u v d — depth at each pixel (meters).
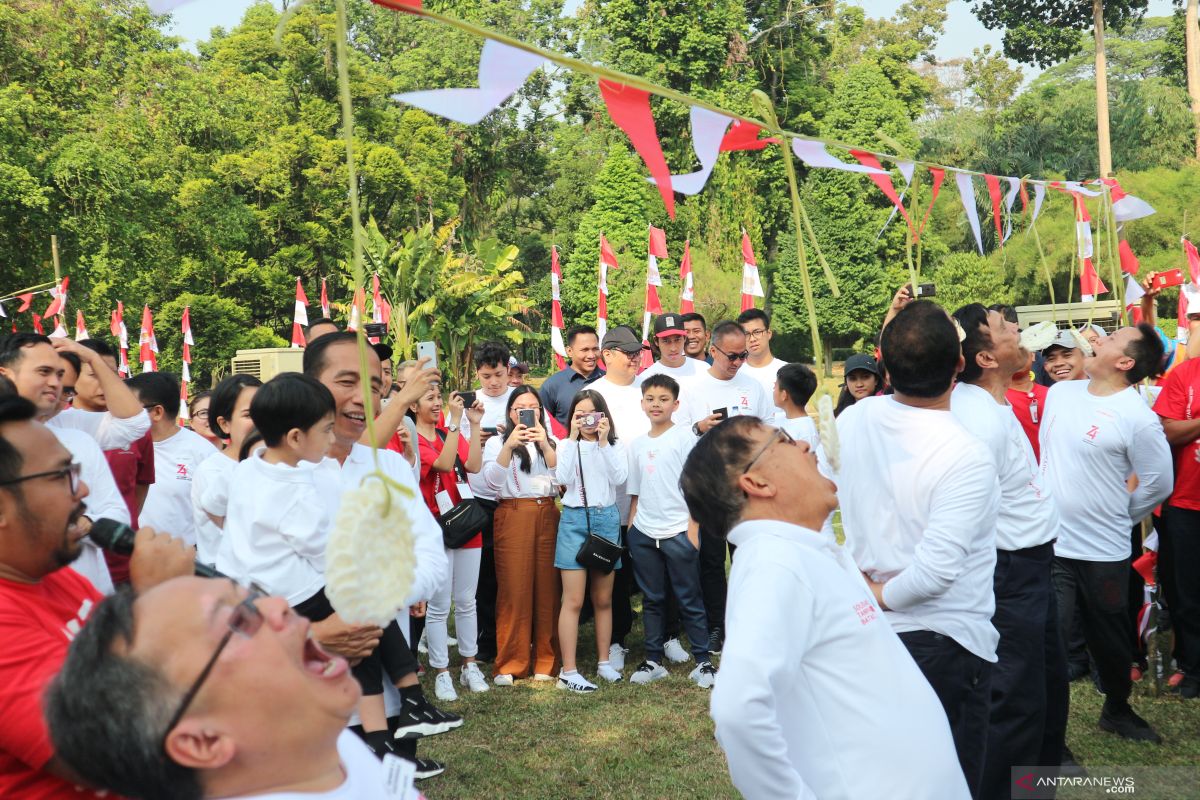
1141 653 5.52
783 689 1.93
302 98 32.31
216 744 1.25
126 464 3.88
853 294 34.88
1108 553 4.47
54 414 3.28
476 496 6.19
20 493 1.75
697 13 33.47
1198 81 35.34
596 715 5.16
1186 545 4.99
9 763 1.63
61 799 1.64
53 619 1.84
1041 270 28.31
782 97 38.03
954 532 2.66
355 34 42.53
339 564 1.32
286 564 2.86
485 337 27.12
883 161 2.68
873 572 2.90
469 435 6.05
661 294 31.27
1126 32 46.78
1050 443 4.64
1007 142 36.34
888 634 2.12
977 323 3.36
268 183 29.11
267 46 32.84
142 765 1.23
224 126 28.06
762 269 36.41
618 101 1.65
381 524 1.35
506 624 5.80
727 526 2.19
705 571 6.15
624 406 6.35
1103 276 14.02
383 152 30.64
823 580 2.06
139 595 1.33
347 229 29.53
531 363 39.34
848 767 1.98
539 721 5.08
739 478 2.14
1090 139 36.16
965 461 2.71
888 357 2.85
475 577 5.69
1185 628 5.10
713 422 5.61
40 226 20.97
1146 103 35.81
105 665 1.25
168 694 1.23
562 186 43.53
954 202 34.19
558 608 6.00
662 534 5.69
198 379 29.59
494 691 5.62
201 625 1.28
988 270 29.19
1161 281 6.31
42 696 1.36
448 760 4.58
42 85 22.61
